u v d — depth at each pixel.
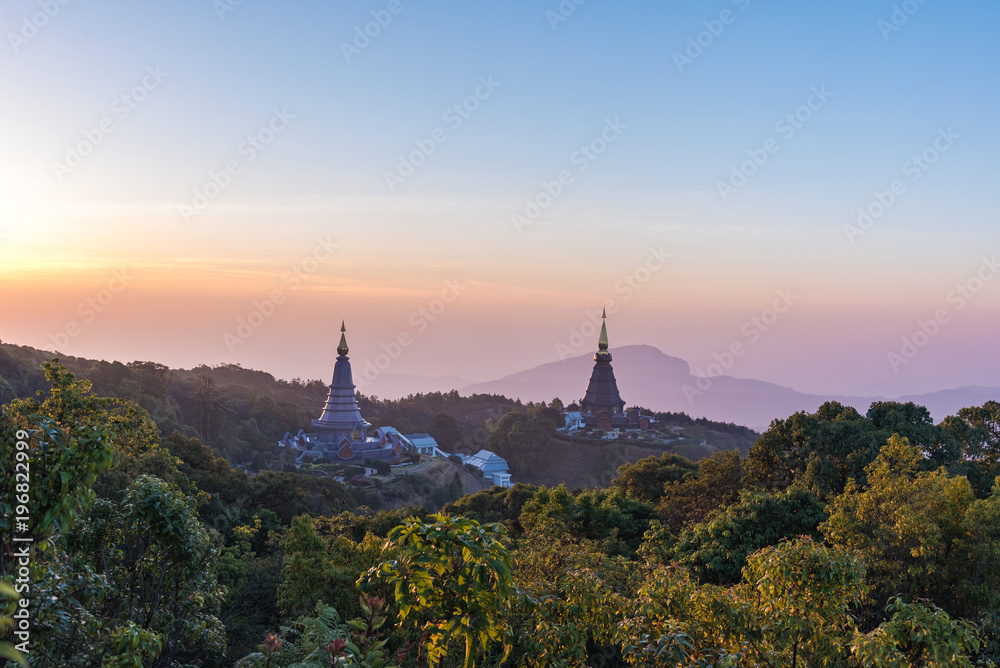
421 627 8.51
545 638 11.88
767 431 49.00
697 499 48.81
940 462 43.75
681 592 13.02
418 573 7.59
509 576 7.74
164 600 13.81
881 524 23.77
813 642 12.30
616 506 48.09
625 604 13.10
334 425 160.62
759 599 13.18
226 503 58.06
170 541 13.17
